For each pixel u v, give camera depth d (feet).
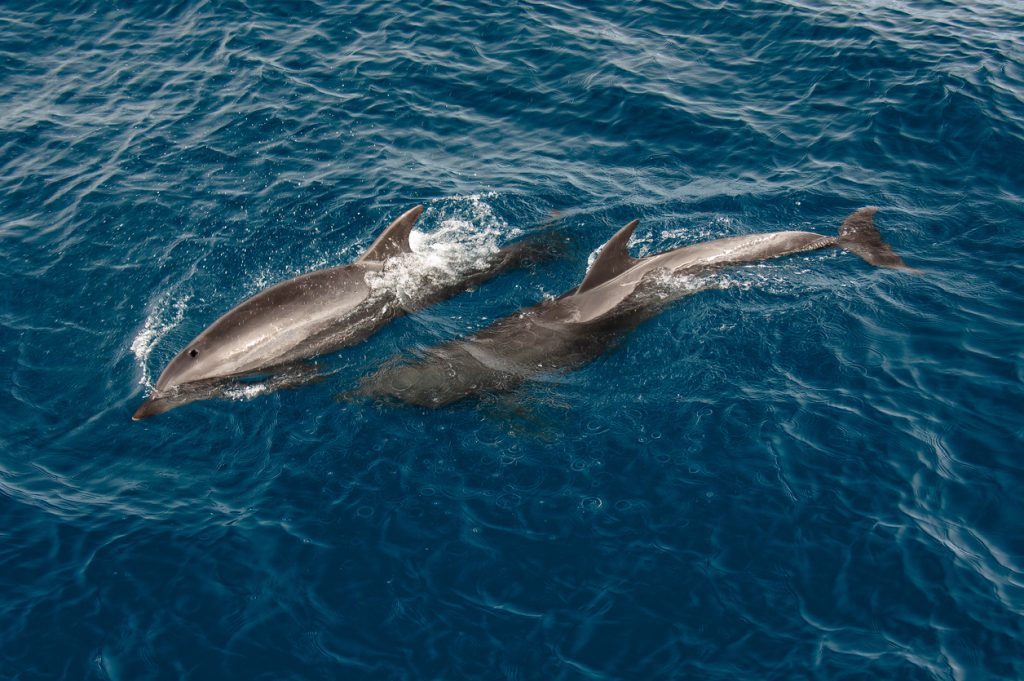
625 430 46.50
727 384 48.93
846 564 40.14
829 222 62.85
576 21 84.28
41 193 66.08
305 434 46.85
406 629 38.27
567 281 57.72
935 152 68.28
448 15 84.48
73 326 54.90
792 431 46.11
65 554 41.42
